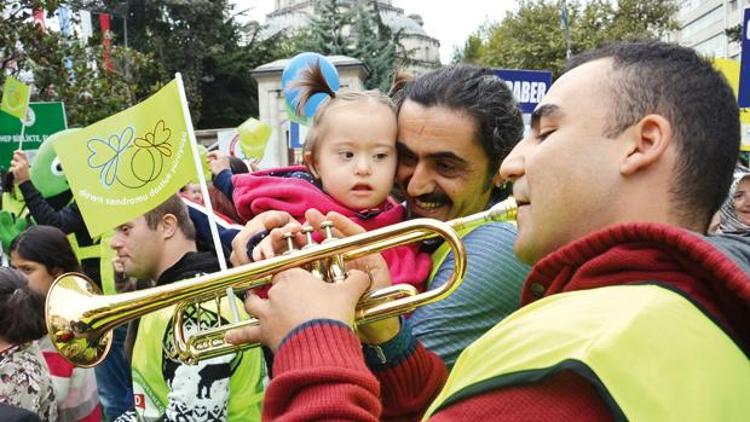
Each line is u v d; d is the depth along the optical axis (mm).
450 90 1933
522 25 27031
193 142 2318
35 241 3764
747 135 5734
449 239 1512
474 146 1927
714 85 1208
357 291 1388
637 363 941
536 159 1241
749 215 4723
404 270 1844
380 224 2018
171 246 2797
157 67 18656
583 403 944
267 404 1202
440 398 1120
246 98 33719
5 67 8641
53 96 9992
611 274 1083
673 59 1210
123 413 3430
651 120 1163
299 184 2090
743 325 1069
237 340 1604
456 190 1952
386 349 1636
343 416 1120
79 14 15562
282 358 1243
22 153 5203
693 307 1022
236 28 33281
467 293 1763
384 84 24953
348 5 30031
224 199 3879
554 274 1187
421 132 1942
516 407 976
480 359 1074
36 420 2211
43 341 3143
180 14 31500
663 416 915
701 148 1167
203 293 1584
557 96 1251
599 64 1244
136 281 3455
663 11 25875
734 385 990
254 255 1603
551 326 1012
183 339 1728
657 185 1169
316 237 1683
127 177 2545
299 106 2525
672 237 1033
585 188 1194
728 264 996
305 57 4582
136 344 2451
